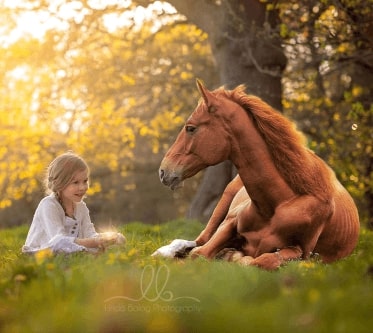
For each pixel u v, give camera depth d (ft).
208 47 84.28
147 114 87.56
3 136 86.33
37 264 19.44
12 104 78.84
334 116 67.97
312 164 24.80
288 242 24.45
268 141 24.35
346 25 51.08
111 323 13.87
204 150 24.41
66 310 14.58
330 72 55.01
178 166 24.58
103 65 75.87
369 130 59.21
